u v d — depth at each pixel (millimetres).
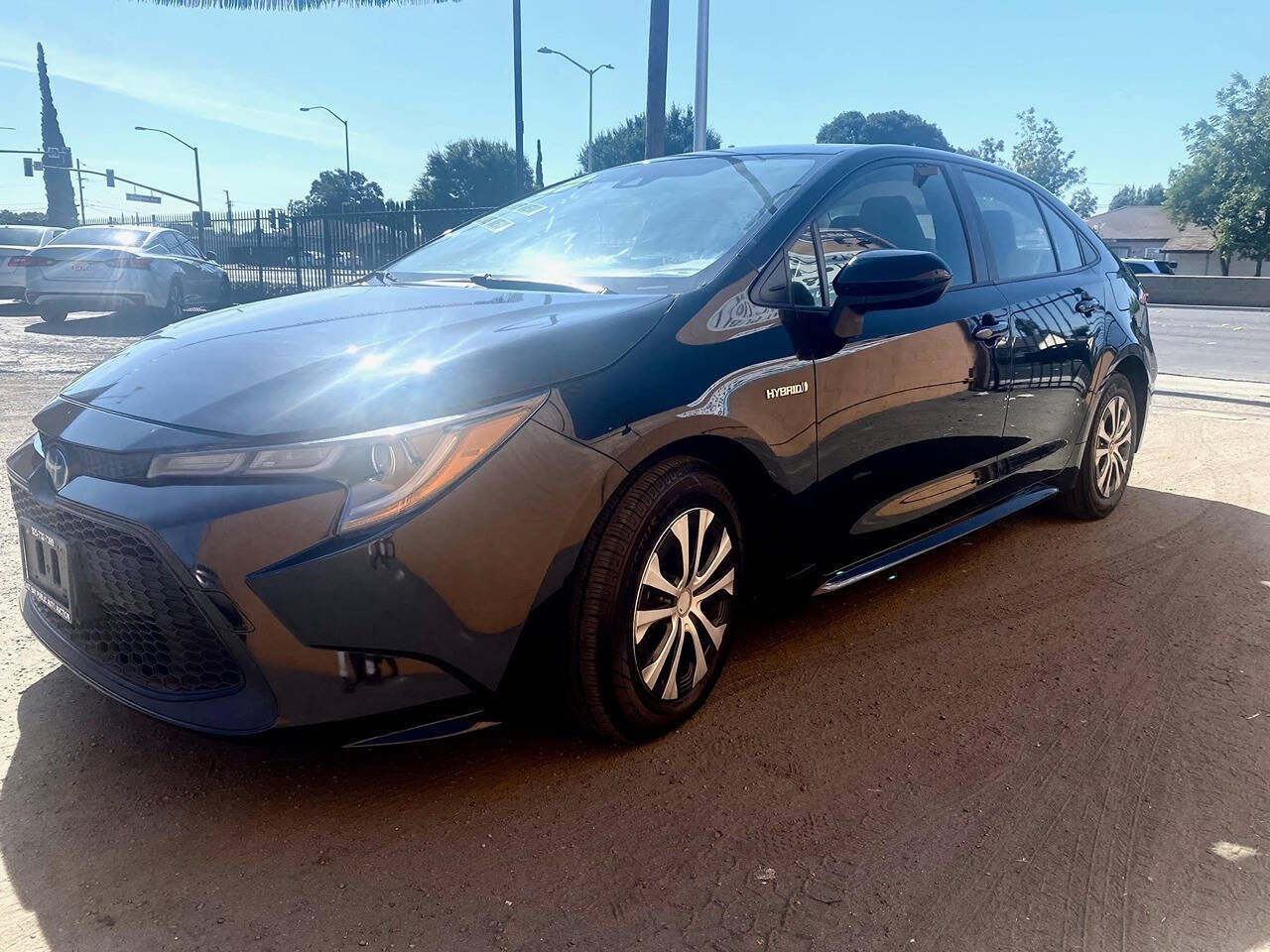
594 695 2193
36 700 2545
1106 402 4152
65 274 12406
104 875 1886
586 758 2334
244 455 1859
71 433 2109
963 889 1872
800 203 2807
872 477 2836
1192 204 46156
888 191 3145
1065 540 4066
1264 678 2805
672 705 2381
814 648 2988
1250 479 5160
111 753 2316
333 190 87688
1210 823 2094
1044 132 46281
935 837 2033
